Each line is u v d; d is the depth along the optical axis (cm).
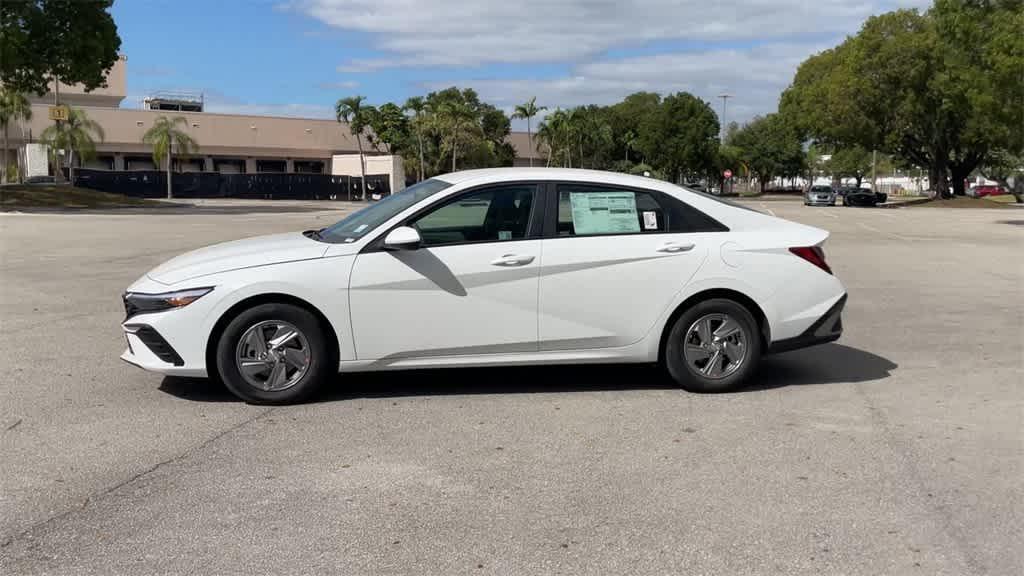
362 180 6975
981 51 3575
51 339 848
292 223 2958
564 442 535
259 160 7750
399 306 604
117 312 1012
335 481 467
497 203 628
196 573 364
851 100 5459
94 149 6166
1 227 2566
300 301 600
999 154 6444
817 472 485
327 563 373
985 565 376
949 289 1255
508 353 623
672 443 534
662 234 639
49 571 364
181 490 454
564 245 623
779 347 653
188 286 591
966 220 3497
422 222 617
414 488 458
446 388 661
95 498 442
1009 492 457
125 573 363
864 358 785
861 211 4522
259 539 396
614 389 663
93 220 3042
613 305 628
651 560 378
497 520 418
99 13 3938
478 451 517
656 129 8325
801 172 10469
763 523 417
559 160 8531
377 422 573
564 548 388
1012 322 974
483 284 611
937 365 756
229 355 595
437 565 372
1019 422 583
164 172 6162
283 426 563
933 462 502
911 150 5938
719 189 10025
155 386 662
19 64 3681
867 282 1337
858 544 395
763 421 582
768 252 644
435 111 7544
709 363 646
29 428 557
